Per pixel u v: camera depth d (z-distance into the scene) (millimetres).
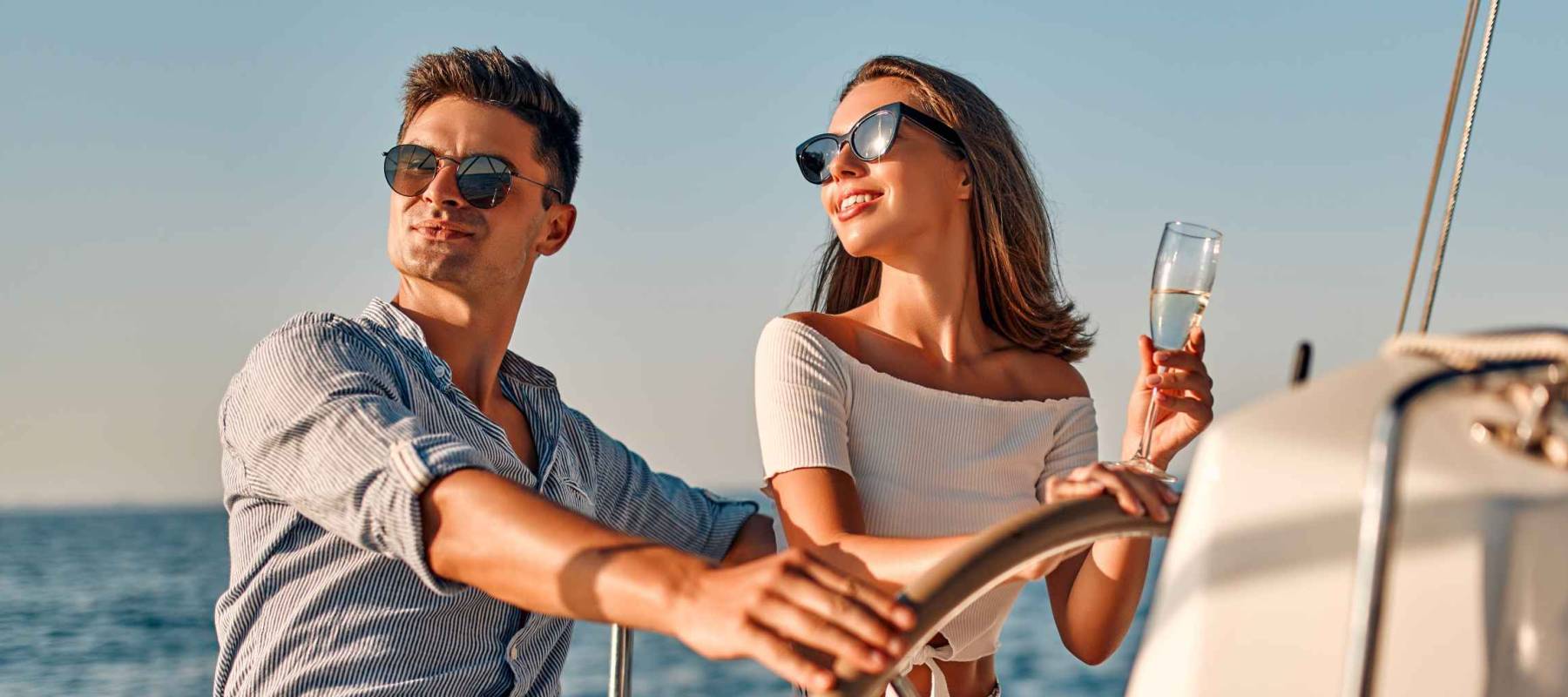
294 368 2010
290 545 2145
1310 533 865
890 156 2283
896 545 1812
